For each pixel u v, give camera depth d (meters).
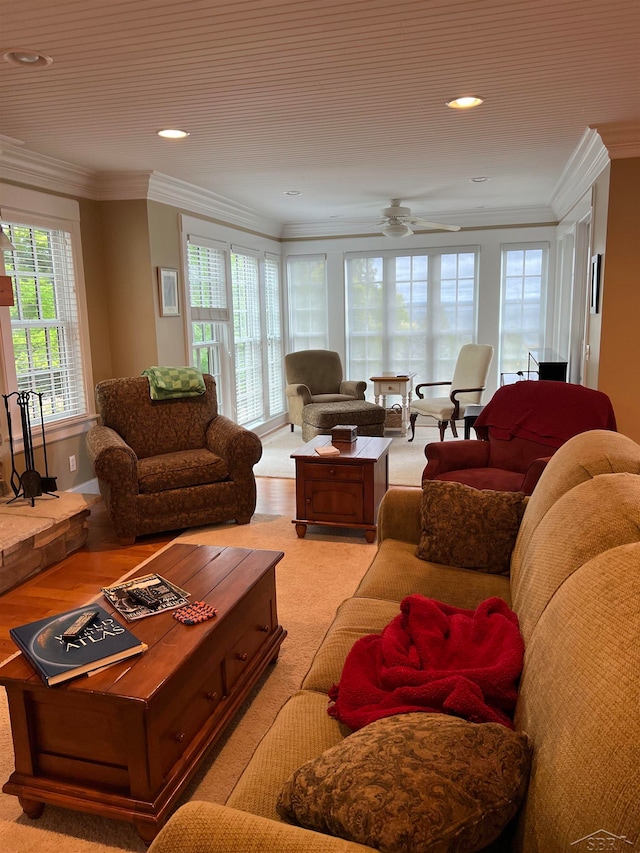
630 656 0.87
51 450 4.30
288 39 2.37
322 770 1.01
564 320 6.50
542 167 4.73
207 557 2.45
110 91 2.87
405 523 2.57
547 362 5.02
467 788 0.89
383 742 1.02
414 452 6.07
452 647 1.58
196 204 5.39
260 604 2.32
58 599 3.07
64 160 4.16
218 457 4.08
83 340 4.56
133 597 2.04
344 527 3.80
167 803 1.62
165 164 4.35
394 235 5.91
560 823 0.83
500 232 6.88
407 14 2.19
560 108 3.29
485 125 3.59
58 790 1.65
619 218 3.84
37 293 4.17
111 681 1.59
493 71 2.75
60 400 4.42
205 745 1.82
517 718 1.23
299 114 3.30
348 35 2.34
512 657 1.38
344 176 4.93
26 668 1.65
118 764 1.61
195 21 2.20
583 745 0.85
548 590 1.38
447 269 7.13
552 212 6.65
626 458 1.72
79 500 3.76
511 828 1.05
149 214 4.71
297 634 2.69
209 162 4.33
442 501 2.38
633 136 3.66
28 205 3.98
